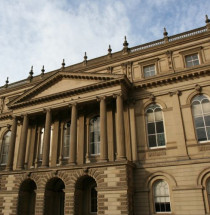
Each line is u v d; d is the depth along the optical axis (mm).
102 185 25547
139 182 26984
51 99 33250
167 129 28422
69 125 34406
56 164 32438
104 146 27609
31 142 35469
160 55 32406
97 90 30797
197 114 27953
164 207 25422
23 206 30625
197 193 24312
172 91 29594
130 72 33219
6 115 40219
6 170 32406
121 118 28266
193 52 30578
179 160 26250
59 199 30875
